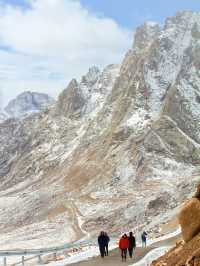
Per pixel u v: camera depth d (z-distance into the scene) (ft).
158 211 367.25
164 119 624.18
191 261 49.80
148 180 531.09
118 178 546.26
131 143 611.47
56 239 352.08
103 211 433.07
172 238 149.69
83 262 105.19
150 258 104.32
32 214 499.92
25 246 326.85
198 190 60.08
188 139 600.80
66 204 501.97
